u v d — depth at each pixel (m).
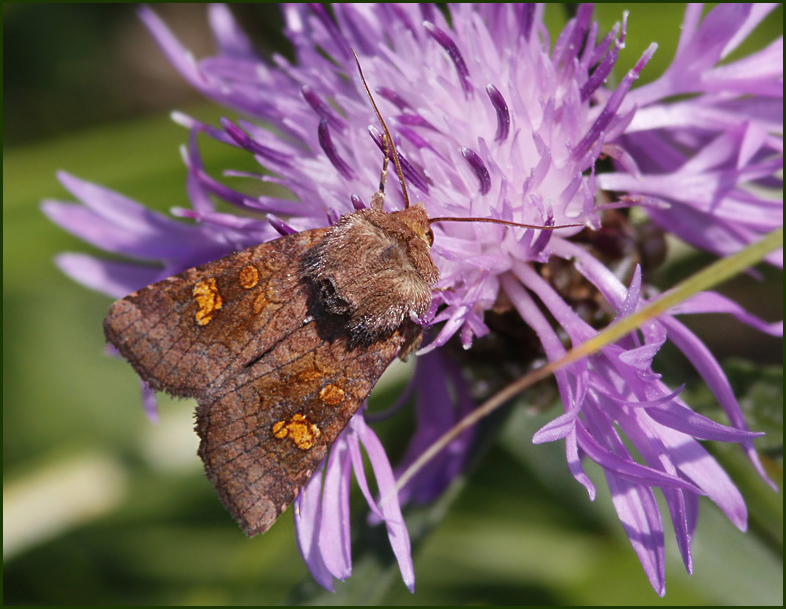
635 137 0.15
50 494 0.17
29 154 0.18
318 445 0.14
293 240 0.15
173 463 0.18
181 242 0.16
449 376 0.16
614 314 0.15
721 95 0.15
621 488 0.14
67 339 0.18
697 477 0.14
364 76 0.15
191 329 0.14
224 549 0.18
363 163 0.15
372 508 0.14
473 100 0.15
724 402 0.14
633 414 0.14
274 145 0.15
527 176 0.15
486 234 0.15
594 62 0.15
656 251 0.15
